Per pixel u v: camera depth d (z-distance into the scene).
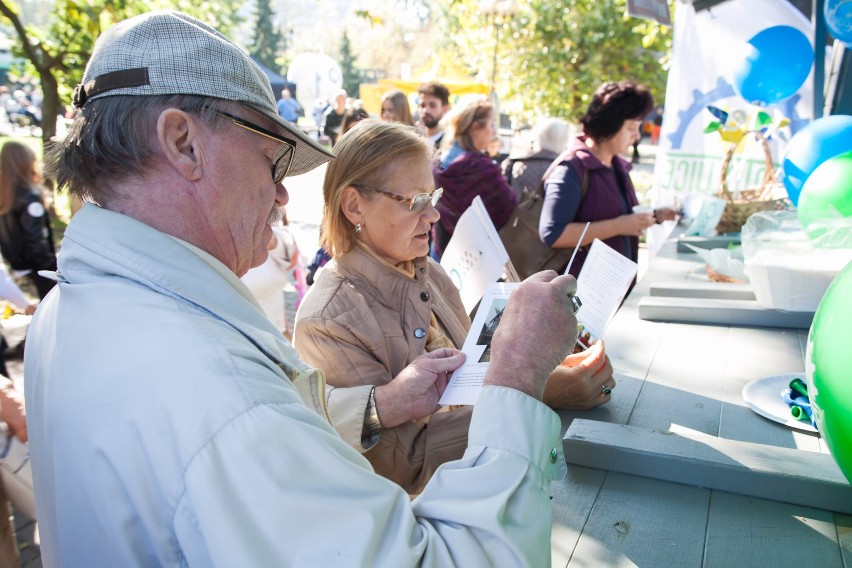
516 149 7.70
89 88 0.84
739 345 1.87
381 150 1.49
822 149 2.42
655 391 1.59
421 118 5.47
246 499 0.66
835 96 3.95
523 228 3.21
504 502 0.78
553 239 3.01
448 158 4.04
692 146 4.46
